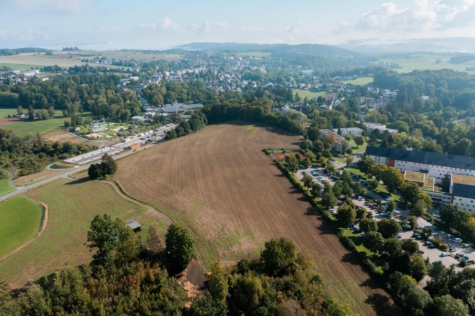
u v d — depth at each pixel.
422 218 122.00
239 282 76.00
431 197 137.25
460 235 110.06
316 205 124.88
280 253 83.38
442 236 110.50
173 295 70.62
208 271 85.44
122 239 80.12
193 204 125.69
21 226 112.25
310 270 85.81
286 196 133.62
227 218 115.19
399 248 93.19
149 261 79.50
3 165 182.62
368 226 105.25
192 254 83.88
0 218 119.00
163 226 108.62
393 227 104.19
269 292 72.88
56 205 127.25
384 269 89.81
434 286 81.19
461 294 77.00
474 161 159.25
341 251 97.81
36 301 63.66
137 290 69.25
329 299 71.31
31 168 177.12
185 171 160.88
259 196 133.25
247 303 70.69
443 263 95.19
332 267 90.31
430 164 164.12
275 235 105.31
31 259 90.19
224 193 135.88
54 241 99.94
